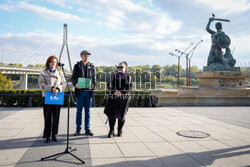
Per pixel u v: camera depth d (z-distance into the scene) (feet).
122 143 13.85
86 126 16.03
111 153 11.85
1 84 156.87
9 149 12.37
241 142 14.35
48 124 13.92
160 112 29.35
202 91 46.96
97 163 10.36
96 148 12.75
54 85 13.76
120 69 15.99
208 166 10.15
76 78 16.08
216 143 14.06
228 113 29.09
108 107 15.66
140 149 12.61
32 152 11.89
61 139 14.73
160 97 36.99
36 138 14.85
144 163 10.41
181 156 11.48
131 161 10.66
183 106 37.86
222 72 46.85
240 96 40.16
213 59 51.90
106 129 18.10
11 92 33.37
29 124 19.63
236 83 48.52
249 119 24.06
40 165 10.01
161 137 15.47
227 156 11.55
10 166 9.86
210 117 25.38
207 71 48.42
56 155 11.05
